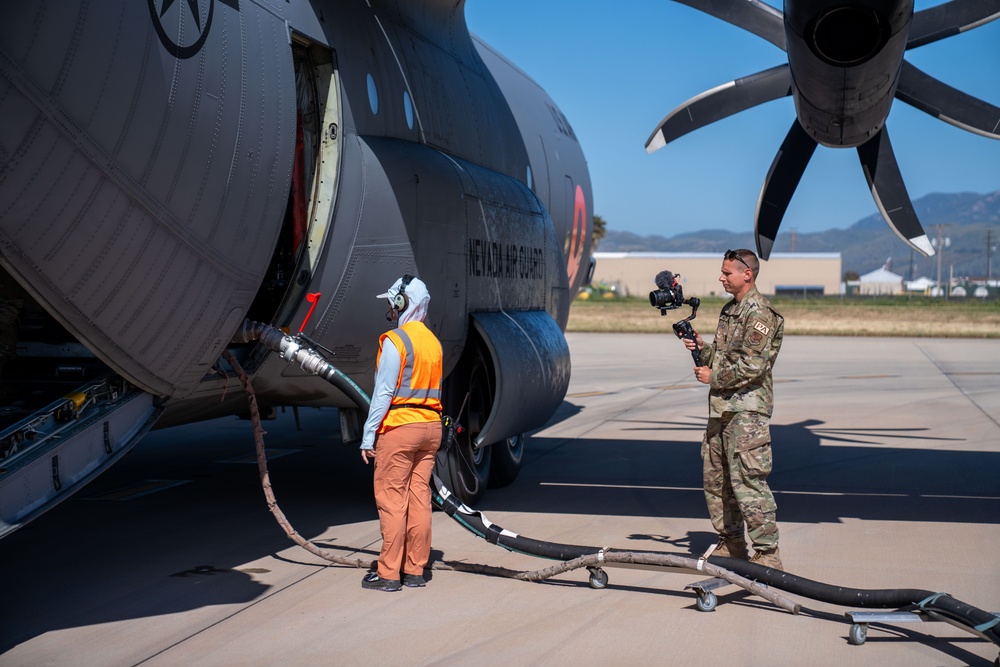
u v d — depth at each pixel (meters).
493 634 4.14
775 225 7.54
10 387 4.67
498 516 6.57
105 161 3.78
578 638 4.09
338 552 5.52
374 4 6.48
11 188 3.56
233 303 4.73
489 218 7.31
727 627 4.24
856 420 11.85
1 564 5.28
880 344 28.91
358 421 6.52
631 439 10.38
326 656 3.86
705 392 15.16
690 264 124.19
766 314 4.61
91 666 3.73
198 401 5.08
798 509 6.83
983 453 9.38
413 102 6.68
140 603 4.55
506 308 7.68
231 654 3.87
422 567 4.91
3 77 3.43
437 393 4.84
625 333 34.09
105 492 7.39
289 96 4.96
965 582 4.97
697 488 7.64
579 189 11.57
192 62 4.16
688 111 7.65
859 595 4.13
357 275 5.68
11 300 4.56
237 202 4.54
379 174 5.82
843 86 5.41
